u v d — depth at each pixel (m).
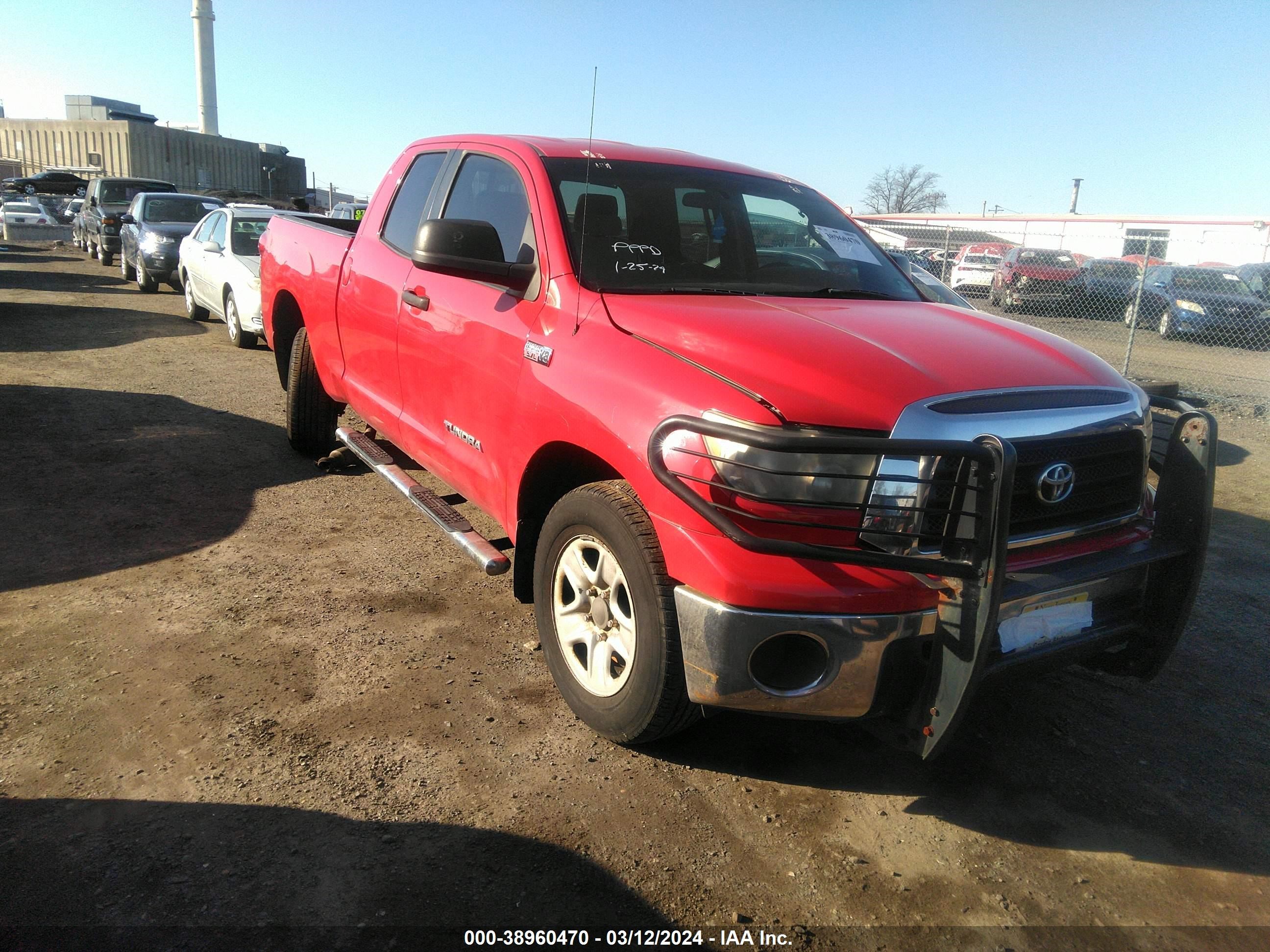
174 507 5.04
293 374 5.68
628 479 2.67
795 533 2.41
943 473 2.39
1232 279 15.79
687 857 2.51
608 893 2.36
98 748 2.82
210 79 80.06
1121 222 26.75
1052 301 17.34
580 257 3.25
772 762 2.98
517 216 3.60
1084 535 2.76
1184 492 2.84
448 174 4.18
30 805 2.54
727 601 2.40
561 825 2.60
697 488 2.46
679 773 2.89
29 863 2.33
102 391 7.73
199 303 12.23
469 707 3.19
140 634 3.57
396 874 2.37
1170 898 2.46
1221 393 11.38
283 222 6.04
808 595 2.36
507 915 2.26
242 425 6.86
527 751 2.95
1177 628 2.88
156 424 6.75
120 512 4.89
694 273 3.46
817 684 2.44
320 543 4.65
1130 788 2.96
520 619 3.90
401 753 2.89
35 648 3.41
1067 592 2.64
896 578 2.40
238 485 5.48
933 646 2.42
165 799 2.60
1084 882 2.51
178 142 61.97
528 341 3.19
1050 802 2.86
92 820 2.50
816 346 2.66
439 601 4.04
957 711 2.36
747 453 2.40
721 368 2.57
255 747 2.87
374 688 3.27
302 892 2.29
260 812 2.57
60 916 2.16
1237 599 4.55
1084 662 3.21
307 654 3.49
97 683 3.19
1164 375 12.73
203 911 2.21
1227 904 2.45
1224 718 3.41
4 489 5.12
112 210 21.64
